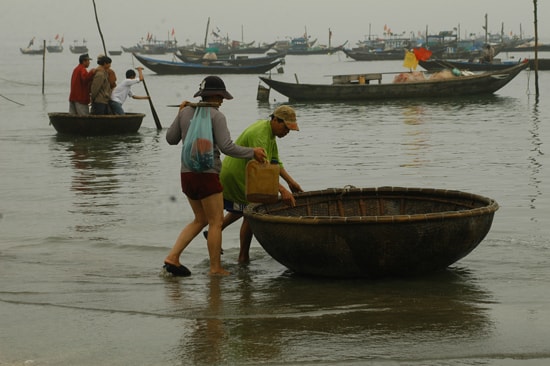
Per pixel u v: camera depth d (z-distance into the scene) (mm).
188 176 8125
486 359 5504
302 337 6078
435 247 7602
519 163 16516
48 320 6680
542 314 6512
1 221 11281
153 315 6789
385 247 7543
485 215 7801
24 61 151375
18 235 10344
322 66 112688
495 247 9117
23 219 11414
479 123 26859
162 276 8250
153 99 45500
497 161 16938
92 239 10078
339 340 5980
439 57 115688
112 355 5785
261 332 6230
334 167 16578
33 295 7473
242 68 77750
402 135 23359
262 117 31969
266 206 8805
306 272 8047
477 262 8484
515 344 5773
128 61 151875
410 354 5629
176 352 5816
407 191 9172
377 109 34781
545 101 37375
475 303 6922
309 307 6941
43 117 31859
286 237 7785
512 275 7914
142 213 11797
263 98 41281
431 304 6930
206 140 7941
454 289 7438
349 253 7613
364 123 27938
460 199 8867
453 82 40688
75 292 7582
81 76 23891
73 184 14734
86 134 23812
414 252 7590
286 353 5723
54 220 11328
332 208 9242
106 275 8289
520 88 48375
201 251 9461
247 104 39719
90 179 15344
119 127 24078
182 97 47031
